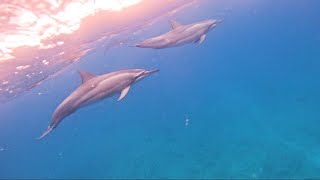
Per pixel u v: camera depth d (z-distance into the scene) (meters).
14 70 14.61
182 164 19.52
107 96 5.27
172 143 23.16
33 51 13.14
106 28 15.12
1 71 14.21
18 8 9.67
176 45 6.59
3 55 12.55
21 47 12.34
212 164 18.50
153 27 20.28
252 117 24.14
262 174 15.92
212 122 25.62
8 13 9.70
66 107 5.24
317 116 20.80
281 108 24.17
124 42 20.80
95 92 5.19
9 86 17.33
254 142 19.66
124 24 16.12
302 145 17.50
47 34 12.13
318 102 23.56
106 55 26.33
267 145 18.75
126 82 5.25
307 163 15.80
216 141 21.33
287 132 19.75
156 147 23.44
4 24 10.23
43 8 10.27
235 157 18.36
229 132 22.47
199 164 18.89
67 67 20.67
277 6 40.94
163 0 16.23
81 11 11.86
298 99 25.34
